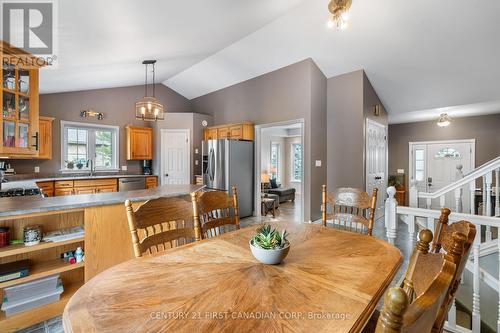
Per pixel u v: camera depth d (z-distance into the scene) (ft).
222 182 16.07
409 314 1.42
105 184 16.57
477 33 10.57
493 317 7.32
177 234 4.87
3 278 5.36
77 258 6.47
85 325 2.29
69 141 17.07
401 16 10.69
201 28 11.01
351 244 4.50
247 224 15.08
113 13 7.79
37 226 6.06
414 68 13.41
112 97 18.85
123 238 7.03
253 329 2.24
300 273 3.34
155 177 19.26
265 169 29.76
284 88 15.58
